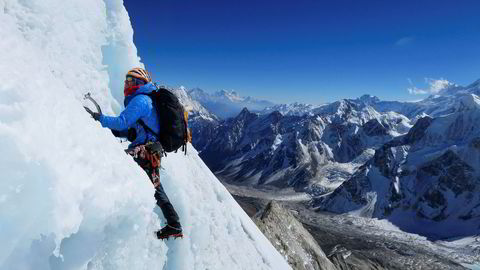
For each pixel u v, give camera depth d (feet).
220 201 30.60
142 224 10.82
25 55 10.19
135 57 26.07
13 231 6.54
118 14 24.26
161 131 15.38
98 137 11.07
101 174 9.66
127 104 15.71
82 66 18.19
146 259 11.95
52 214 7.26
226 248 23.73
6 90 7.80
